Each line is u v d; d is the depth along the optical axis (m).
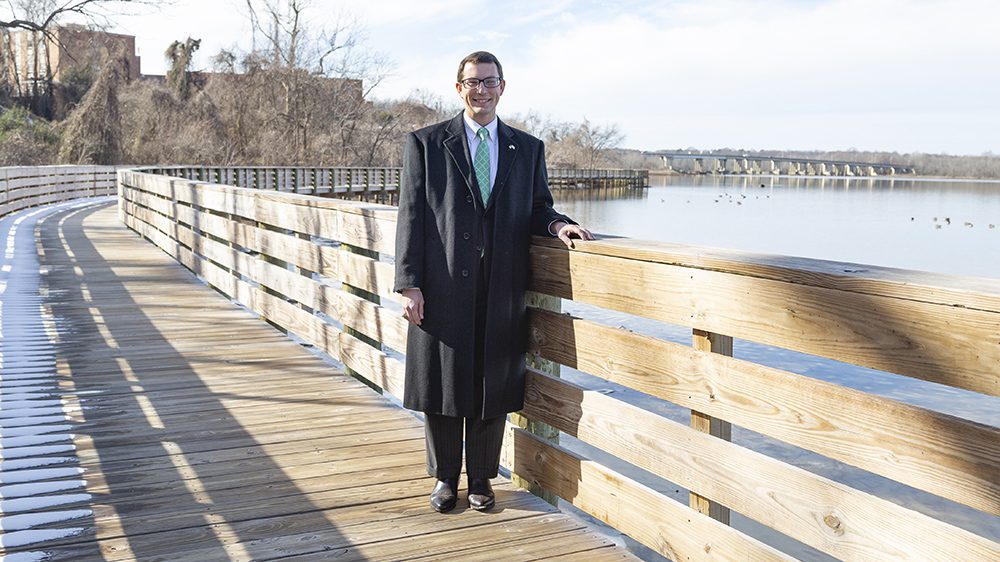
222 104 47.62
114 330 6.50
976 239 32.94
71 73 49.16
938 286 1.80
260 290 6.81
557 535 2.97
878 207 60.81
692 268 2.46
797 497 2.19
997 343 1.69
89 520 3.07
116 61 45.25
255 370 5.29
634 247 2.65
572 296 2.95
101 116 40.22
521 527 3.04
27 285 8.64
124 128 43.16
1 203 18.03
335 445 3.92
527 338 3.24
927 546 1.87
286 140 47.56
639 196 74.00
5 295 7.98
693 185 121.12
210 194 8.27
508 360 3.03
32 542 2.88
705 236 33.22
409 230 2.91
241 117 47.19
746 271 2.27
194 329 6.55
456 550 2.85
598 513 2.97
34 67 49.25
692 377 2.51
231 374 5.19
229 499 3.27
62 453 3.78
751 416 2.31
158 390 4.83
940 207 62.25
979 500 1.76
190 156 43.38
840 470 5.16
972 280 1.88
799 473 2.18
